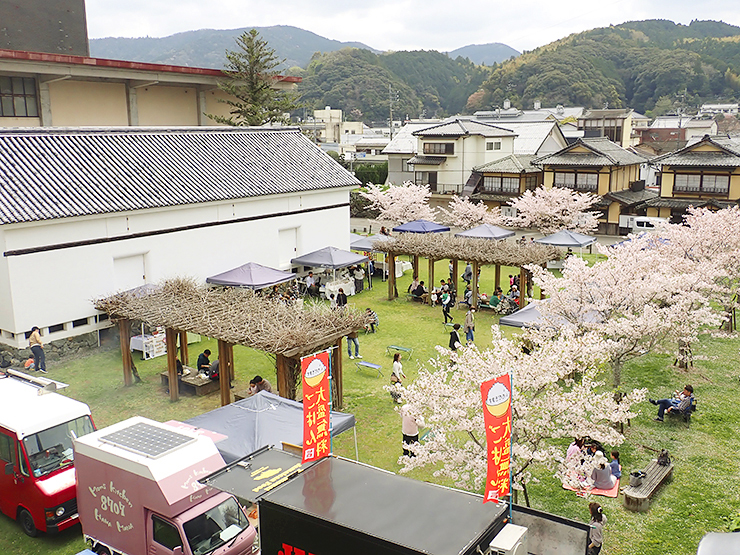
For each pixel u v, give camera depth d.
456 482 13.21
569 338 14.48
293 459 10.91
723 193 48.38
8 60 28.25
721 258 23.81
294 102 48.78
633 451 16.05
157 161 27.55
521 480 12.75
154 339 22.83
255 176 30.22
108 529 10.72
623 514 13.24
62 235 21.80
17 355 21.16
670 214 50.50
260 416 13.05
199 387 19.06
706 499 13.77
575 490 13.73
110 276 23.44
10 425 12.09
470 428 12.57
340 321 17.38
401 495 8.59
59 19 35.78
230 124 42.28
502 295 29.27
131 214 23.89
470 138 61.56
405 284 34.81
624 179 55.31
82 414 12.76
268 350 15.87
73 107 32.53
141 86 35.84
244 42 43.66
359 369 21.56
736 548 6.59
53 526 11.89
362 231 55.31
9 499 12.51
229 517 10.52
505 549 7.47
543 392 13.70
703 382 20.78
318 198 32.75
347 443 16.09
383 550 7.41
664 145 85.19
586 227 44.19
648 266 20.31
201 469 10.27
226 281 25.58
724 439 16.67
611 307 18.61
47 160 23.91
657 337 18.38
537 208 44.78
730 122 101.50
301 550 8.20
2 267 20.69
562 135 68.50
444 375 13.91
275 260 30.73
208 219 27.09
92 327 23.02
